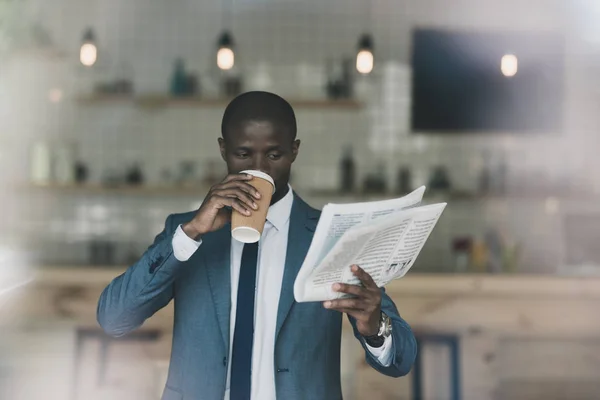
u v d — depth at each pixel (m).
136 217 4.87
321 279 1.32
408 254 1.42
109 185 4.70
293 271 1.57
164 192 4.73
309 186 4.87
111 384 3.70
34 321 3.71
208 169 4.83
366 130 4.90
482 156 4.87
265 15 4.90
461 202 4.88
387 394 3.75
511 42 4.83
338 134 4.89
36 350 3.70
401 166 4.88
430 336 3.75
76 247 4.83
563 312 3.77
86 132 4.84
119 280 1.54
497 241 4.46
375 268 1.39
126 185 4.71
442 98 4.86
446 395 3.82
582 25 4.83
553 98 4.83
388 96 4.90
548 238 4.84
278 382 1.50
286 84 4.89
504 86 4.84
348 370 3.74
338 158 4.88
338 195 4.84
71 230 4.84
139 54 4.85
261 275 1.58
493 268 4.36
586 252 4.80
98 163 4.84
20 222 4.80
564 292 3.75
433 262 4.86
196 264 1.59
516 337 3.89
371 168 4.89
